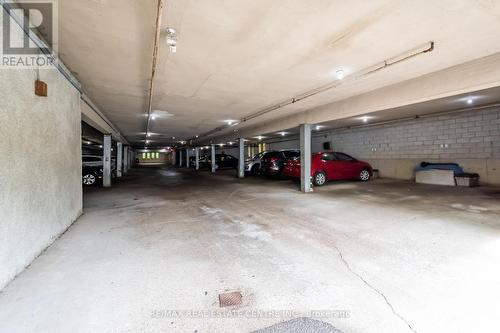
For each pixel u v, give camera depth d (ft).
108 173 29.32
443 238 10.23
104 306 5.89
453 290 6.45
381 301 6.04
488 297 6.10
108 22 8.29
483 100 20.36
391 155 32.07
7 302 5.98
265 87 15.94
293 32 9.01
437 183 26.02
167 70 12.82
